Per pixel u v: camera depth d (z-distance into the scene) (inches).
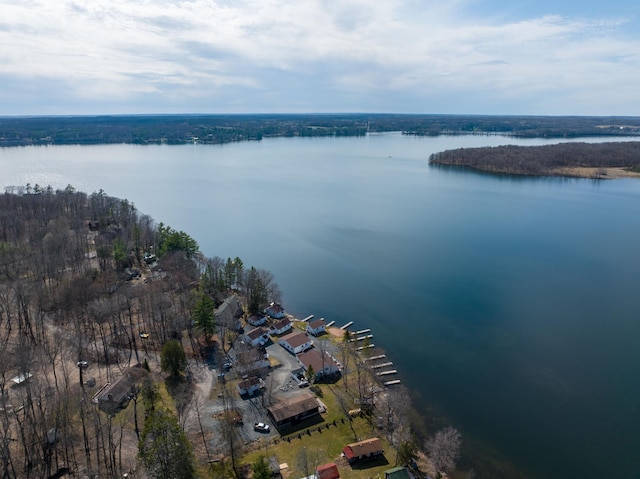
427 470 3093.0
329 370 4121.6
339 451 3191.4
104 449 2802.7
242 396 3777.1
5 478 2596.0
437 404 3814.0
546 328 5049.2
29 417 2994.6
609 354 4557.1
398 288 6112.2
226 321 4810.5
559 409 3777.1
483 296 5846.5
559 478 3097.9
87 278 5270.7
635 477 3115.2
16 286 4650.6
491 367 4343.0
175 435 2630.4
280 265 6988.2
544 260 7066.9
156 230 7628.0
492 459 3248.0
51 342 4303.6
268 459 3036.4
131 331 4616.1
